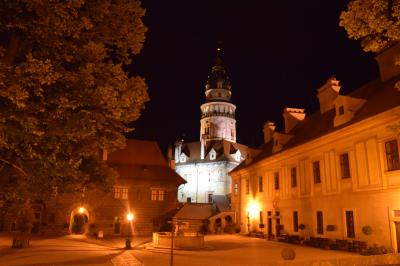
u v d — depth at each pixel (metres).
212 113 88.12
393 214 19.70
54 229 40.88
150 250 26.22
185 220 42.25
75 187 13.80
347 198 23.88
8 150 11.50
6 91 8.57
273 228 36.12
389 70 25.30
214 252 24.42
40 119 10.23
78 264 18.67
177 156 88.62
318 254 21.41
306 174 29.77
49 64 9.16
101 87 11.14
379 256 12.58
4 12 9.67
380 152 20.92
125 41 14.07
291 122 40.31
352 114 24.67
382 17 11.38
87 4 12.05
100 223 42.16
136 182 45.12
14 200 15.01
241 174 46.81
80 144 12.80
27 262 19.30
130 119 13.84
